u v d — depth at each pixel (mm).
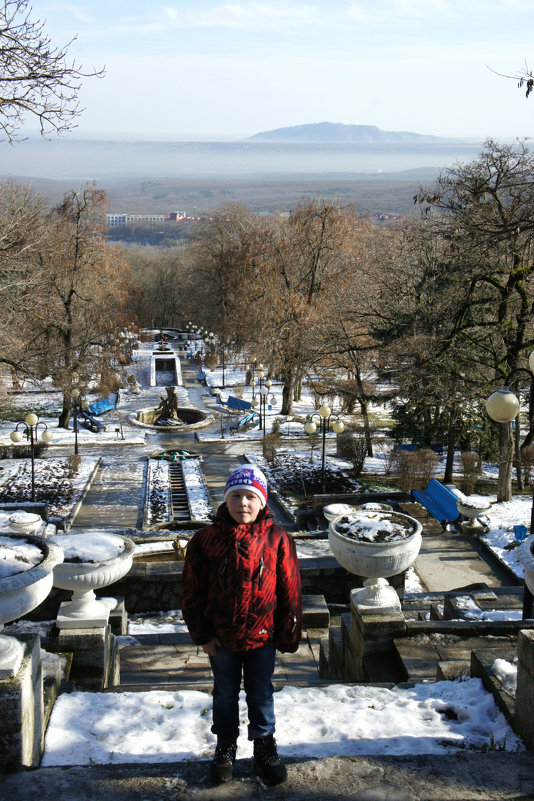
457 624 6469
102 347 40812
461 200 19547
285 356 36344
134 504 24844
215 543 3518
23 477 27625
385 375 25094
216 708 3617
